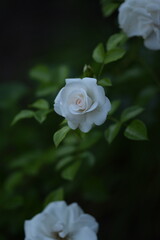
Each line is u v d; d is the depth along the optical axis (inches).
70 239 34.8
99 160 50.5
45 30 82.3
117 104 38.4
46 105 36.8
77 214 35.2
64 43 64.6
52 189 48.9
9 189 44.3
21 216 46.5
